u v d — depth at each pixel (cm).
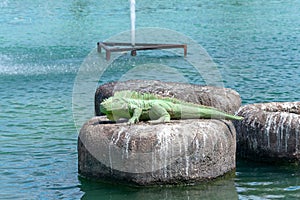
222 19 7106
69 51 5134
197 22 6875
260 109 2538
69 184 2264
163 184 2184
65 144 2734
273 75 4178
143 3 8512
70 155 2592
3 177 2341
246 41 5622
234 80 4038
